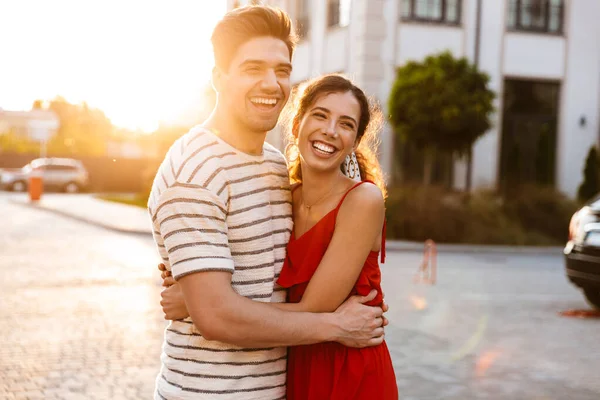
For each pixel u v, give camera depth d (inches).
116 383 201.9
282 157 87.4
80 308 306.5
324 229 80.6
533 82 806.5
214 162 75.9
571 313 328.5
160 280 389.4
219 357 77.2
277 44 78.7
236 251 77.7
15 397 188.4
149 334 261.0
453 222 669.3
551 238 695.1
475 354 246.1
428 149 661.9
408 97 649.0
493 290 394.0
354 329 79.5
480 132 653.3
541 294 384.5
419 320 301.9
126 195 1425.9
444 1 764.0
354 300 81.4
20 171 1454.2
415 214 667.4
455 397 197.6
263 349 79.6
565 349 257.1
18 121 2326.5
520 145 805.9
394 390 85.0
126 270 426.3
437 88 641.0
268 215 80.1
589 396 200.8
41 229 697.6
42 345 242.1
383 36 734.5
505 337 274.5
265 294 79.2
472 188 749.9
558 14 813.2
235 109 78.5
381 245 84.7
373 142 98.7
